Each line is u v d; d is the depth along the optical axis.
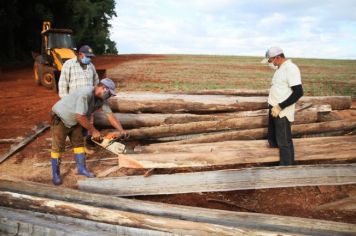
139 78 20.50
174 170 5.11
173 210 3.90
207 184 4.53
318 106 6.38
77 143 4.95
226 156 4.83
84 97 4.47
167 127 5.97
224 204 4.47
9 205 4.20
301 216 4.23
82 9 41.69
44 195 4.31
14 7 30.77
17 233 3.85
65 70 5.63
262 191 4.71
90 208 3.87
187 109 6.48
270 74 26.59
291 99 4.59
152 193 4.55
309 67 38.38
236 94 7.45
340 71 32.66
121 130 4.94
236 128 6.00
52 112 4.70
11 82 17.52
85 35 53.56
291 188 4.75
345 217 4.21
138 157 4.72
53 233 3.70
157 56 51.78
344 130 6.20
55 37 14.05
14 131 7.68
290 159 4.84
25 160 5.79
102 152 6.04
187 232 3.55
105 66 30.62
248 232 3.41
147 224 3.67
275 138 5.18
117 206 4.07
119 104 6.37
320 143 5.28
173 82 18.69
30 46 36.97
